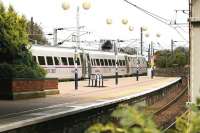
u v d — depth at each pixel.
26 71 29.17
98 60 60.34
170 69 101.19
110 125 3.28
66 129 18.38
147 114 3.25
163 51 120.56
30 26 72.56
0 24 30.30
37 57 45.47
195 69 11.36
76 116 19.56
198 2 11.05
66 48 52.75
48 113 19.66
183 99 39.25
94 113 22.03
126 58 70.56
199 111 3.51
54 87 33.56
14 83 27.59
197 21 11.09
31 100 27.70
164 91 46.12
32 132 15.74
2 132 13.94
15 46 30.48
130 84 50.41
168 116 25.30
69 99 28.95
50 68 47.91
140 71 77.50
